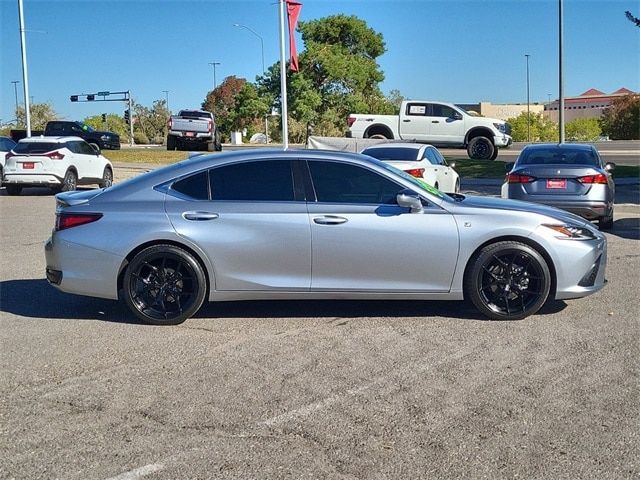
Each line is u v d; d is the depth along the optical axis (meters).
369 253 6.97
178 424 4.79
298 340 6.61
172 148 40.44
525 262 7.07
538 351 6.22
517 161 13.66
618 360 5.98
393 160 15.80
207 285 7.11
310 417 4.87
